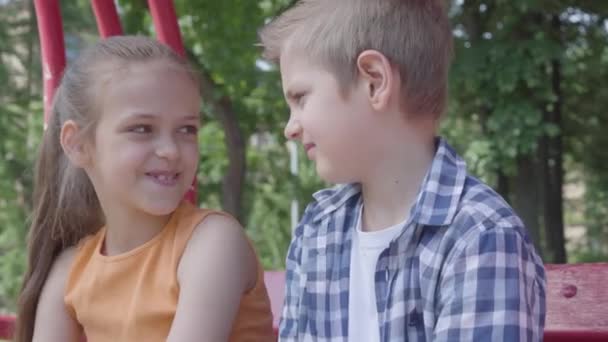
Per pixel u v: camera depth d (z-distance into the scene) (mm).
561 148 7742
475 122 7621
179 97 1455
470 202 1199
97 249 1565
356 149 1248
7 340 1886
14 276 9891
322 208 1426
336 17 1258
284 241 9469
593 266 1564
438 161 1250
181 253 1473
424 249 1209
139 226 1514
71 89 1511
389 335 1223
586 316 1553
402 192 1274
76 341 1610
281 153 9125
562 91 7609
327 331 1344
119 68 1448
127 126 1434
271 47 1341
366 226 1337
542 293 1218
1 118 8844
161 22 1959
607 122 7957
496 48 6273
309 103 1261
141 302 1466
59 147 1602
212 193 8961
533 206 7070
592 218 10266
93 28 9531
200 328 1401
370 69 1224
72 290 1562
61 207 1603
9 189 9188
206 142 8969
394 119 1249
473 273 1136
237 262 1461
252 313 1526
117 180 1453
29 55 9164
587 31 7227
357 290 1316
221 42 7059
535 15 6469
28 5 9172
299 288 1419
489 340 1110
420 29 1263
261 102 7980
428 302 1188
